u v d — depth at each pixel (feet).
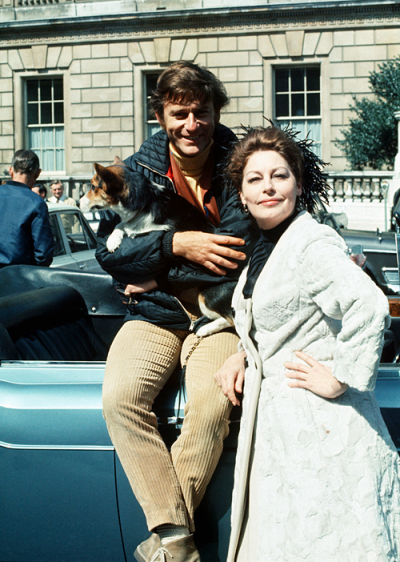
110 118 58.23
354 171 49.83
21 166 14.24
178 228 6.97
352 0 52.31
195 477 5.71
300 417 4.74
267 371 5.12
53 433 6.05
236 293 5.85
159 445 5.75
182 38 55.98
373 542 4.41
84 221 23.13
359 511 4.48
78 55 58.13
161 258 6.33
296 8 53.36
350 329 4.32
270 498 4.81
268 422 4.95
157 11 55.47
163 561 5.38
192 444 5.73
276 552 4.66
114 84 57.77
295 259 4.84
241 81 55.47
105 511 5.96
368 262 17.38
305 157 5.67
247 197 5.29
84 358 8.57
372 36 53.16
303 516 4.54
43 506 6.04
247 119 55.77
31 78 60.54
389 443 4.82
